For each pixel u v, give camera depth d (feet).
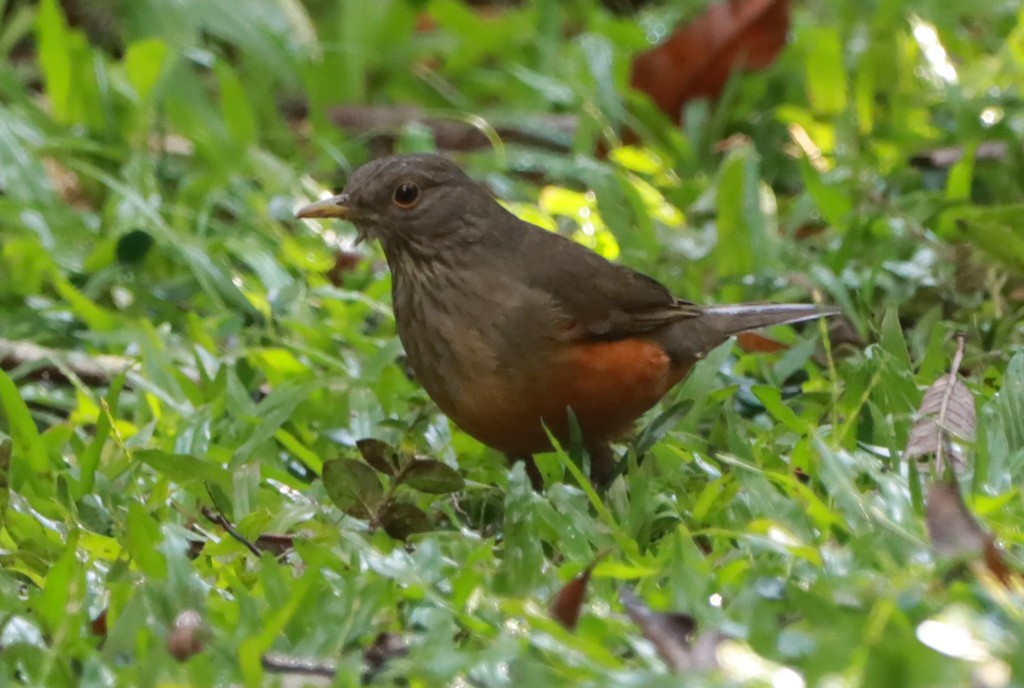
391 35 61.87
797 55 57.41
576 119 55.98
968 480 30.25
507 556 28.63
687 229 48.19
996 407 32.68
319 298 44.57
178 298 45.39
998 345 38.91
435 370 35.01
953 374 32.37
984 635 22.27
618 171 49.85
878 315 40.81
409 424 36.47
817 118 53.52
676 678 22.20
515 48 61.05
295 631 25.77
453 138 55.88
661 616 24.22
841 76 54.60
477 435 35.12
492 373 34.09
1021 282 41.34
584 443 35.04
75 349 42.70
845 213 46.34
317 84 58.80
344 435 36.35
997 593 23.43
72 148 51.90
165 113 56.18
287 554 30.07
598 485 34.68
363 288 45.29
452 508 33.42
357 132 56.59
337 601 25.73
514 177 54.19
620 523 31.24
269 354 39.88
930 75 54.60
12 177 49.85
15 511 30.71
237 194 51.29
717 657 22.94
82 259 47.50
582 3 65.72
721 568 27.30
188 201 51.13
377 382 38.24
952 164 49.83
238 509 32.32
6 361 40.60
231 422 37.09
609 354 34.22
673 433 35.04
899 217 45.03
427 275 34.94
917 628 22.97
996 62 54.49
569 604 25.16
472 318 34.22
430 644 24.43
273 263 45.91
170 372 38.73
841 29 59.21
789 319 37.58
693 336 36.52
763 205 47.73
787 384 39.73
